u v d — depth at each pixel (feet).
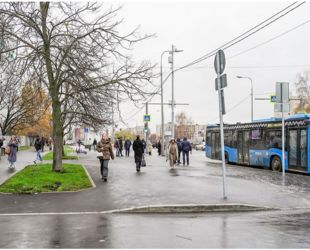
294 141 80.59
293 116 82.12
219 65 44.39
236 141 104.12
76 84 62.75
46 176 60.34
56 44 63.67
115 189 51.49
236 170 84.74
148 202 42.47
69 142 355.56
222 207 40.52
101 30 63.46
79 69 61.46
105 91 64.23
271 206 42.24
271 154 88.17
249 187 54.39
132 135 317.22
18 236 28.73
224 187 44.80
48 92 69.51
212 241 27.20
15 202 43.55
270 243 26.61
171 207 39.73
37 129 224.12
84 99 64.18
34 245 26.17
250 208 41.04
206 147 121.90
